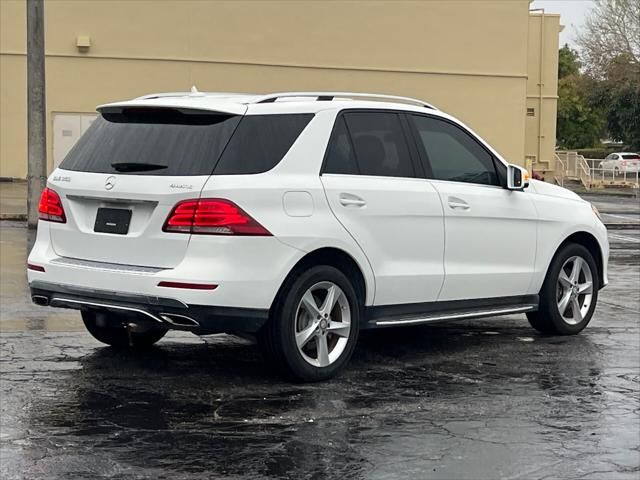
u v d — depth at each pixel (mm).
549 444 5902
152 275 6578
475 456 5645
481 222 8219
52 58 31531
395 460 5535
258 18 33188
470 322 9820
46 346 8109
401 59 34938
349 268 7332
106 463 5352
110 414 6242
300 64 33812
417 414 6445
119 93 32156
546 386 7270
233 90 33219
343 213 7180
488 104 36094
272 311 6871
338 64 34250
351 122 7508
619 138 62125
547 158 44531
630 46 56375
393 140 7773
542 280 8867
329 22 33969
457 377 7477
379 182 7500
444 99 35625
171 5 32312
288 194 6875
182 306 6512
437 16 35156
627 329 9594
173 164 6785
